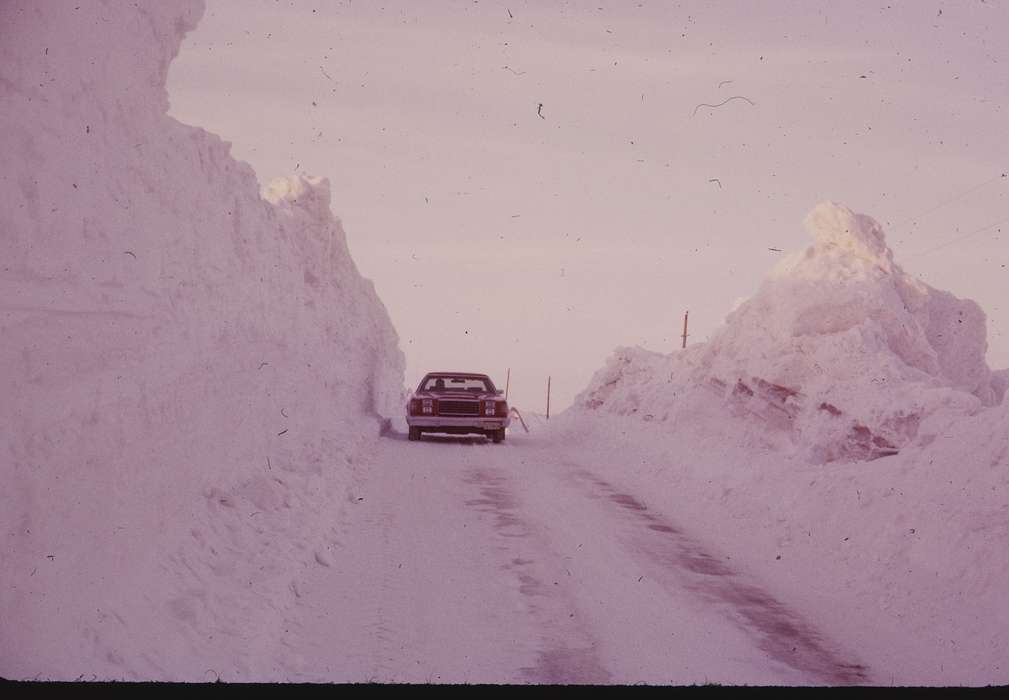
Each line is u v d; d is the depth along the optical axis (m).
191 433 8.20
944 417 11.98
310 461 12.82
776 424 16.41
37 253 5.79
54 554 5.04
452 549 9.45
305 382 15.40
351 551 9.08
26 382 5.30
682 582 8.70
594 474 15.85
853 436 14.06
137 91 8.36
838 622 7.67
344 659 6.08
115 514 5.97
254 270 13.69
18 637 4.51
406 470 15.02
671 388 22.22
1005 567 7.97
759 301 17.84
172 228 9.13
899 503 10.21
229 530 8.14
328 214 24.75
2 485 4.77
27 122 5.96
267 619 6.45
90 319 6.36
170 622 5.81
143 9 8.49
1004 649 6.80
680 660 6.46
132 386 6.86
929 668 6.53
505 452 19.17
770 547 10.41
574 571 8.82
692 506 12.88
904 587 8.49
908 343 16.36
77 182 6.56
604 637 6.91
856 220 17.45
